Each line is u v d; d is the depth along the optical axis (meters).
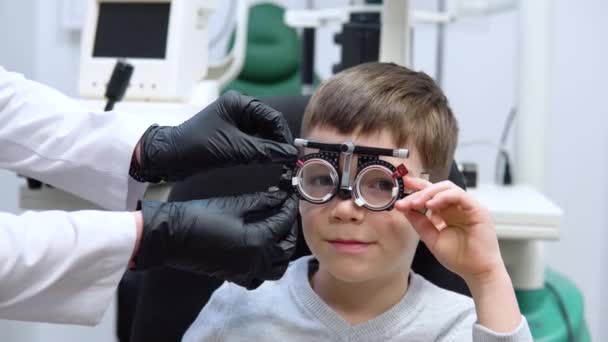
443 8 2.93
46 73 2.99
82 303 0.86
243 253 0.84
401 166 0.90
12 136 1.03
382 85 0.98
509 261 1.51
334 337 1.00
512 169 1.83
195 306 1.12
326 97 0.99
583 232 2.80
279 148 0.89
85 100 1.52
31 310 0.86
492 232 0.89
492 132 2.98
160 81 1.49
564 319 1.53
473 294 0.90
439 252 0.90
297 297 1.04
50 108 1.04
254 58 3.11
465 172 1.63
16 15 2.40
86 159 1.00
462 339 0.99
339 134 0.95
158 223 0.83
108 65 1.52
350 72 1.03
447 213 0.90
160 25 1.53
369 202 0.92
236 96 0.91
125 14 1.56
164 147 0.93
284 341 1.01
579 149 2.76
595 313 2.84
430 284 1.07
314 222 0.94
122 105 1.45
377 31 1.55
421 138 0.97
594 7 2.66
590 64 2.70
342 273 0.94
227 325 1.03
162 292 1.12
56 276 0.83
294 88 3.15
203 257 0.84
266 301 1.05
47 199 1.39
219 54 3.16
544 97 1.72
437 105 1.03
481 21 2.91
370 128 0.94
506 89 2.93
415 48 3.06
